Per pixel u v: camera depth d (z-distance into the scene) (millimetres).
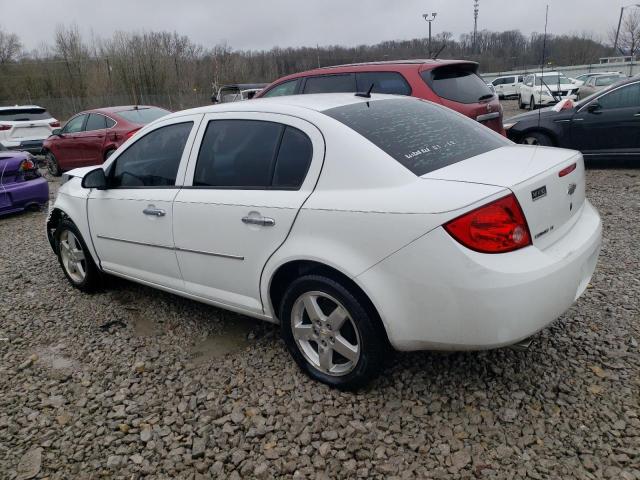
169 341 3611
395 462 2361
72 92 44812
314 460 2410
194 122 3396
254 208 2891
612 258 4434
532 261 2314
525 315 2289
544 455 2334
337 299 2662
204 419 2744
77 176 4566
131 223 3699
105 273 4402
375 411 2691
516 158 2754
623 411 2559
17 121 13812
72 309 4238
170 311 4082
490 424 2541
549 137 8680
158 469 2441
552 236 2547
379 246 2428
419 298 2373
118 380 3168
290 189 2807
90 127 10898
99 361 3408
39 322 4031
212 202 3111
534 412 2598
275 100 3291
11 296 4582
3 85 43844
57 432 2730
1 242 6496
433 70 6402
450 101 6285
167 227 3422
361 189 2543
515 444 2408
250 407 2809
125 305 4246
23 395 3070
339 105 3023
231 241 3047
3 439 2701
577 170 2822
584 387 2752
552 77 21844
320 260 2611
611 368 2893
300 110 2922
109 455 2547
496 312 2260
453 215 2264
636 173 7945
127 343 3625
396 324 2467
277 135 2947
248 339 3539
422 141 2807
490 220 2254
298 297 2844
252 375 3096
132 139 3811
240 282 3104
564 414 2566
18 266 5406
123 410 2871
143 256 3717
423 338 2443
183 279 3498
